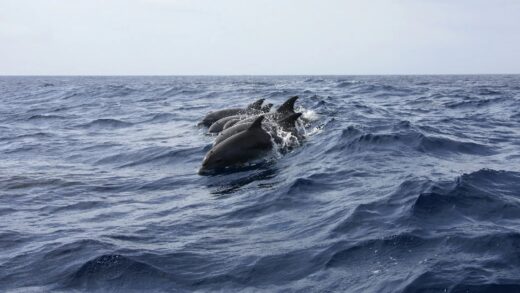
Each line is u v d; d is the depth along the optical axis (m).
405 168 11.53
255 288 6.14
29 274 6.79
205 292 6.14
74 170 13.72
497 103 30.12
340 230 7.72
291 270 6.54
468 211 8.34
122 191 11.33
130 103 35.94
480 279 5.86
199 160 14.23
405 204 8.58
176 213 9.38
